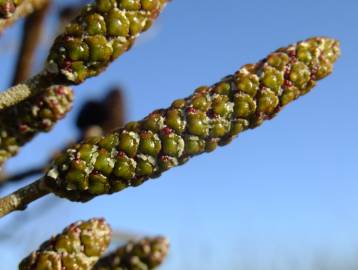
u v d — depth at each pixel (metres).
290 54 0.08
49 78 0.08
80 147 0.08
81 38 0.08
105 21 0.08
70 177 0.08
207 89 0.08
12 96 0.08
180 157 0.08
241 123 0.08
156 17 0.08
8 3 0.08
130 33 0.08
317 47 0.08
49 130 0.10
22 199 0.08
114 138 0.08
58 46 0.08
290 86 0.08
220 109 0.08
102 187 0.08
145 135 0.08
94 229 0.09
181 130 0.08
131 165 0.08
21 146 0.10
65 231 0.09
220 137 0.08
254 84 0.08
